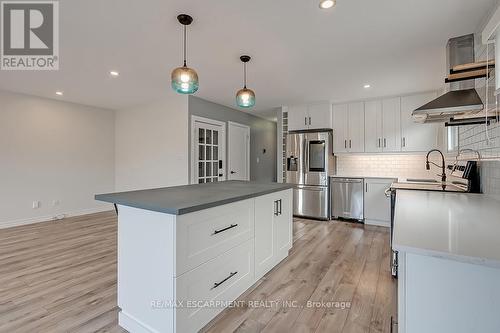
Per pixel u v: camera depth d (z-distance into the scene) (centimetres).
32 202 456
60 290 221
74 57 290
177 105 473
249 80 365
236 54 281
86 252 310
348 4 192
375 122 460
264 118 691
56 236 375
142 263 163
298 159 498
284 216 283
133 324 169
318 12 203
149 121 519
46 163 474
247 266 216
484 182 218
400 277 91
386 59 294
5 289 223
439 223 117
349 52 275
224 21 216
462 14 203
